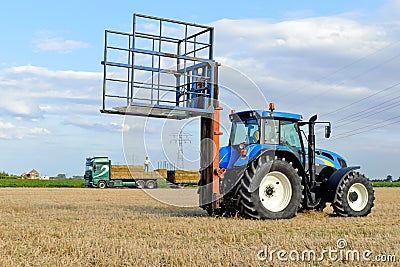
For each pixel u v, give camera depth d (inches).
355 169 544.7
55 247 326.0
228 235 379.2
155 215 536.7
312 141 539.2
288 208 501.7
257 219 491.2
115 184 1706.4
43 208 652.7
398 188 1803.6
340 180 532.4
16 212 588.4
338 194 534.3
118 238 370.9
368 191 551.8
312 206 538.3
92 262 288.7
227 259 289.9
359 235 390.0
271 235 382.9
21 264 280.5
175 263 282.0
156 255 300.5
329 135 539.2
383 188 1804.9
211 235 383.2
